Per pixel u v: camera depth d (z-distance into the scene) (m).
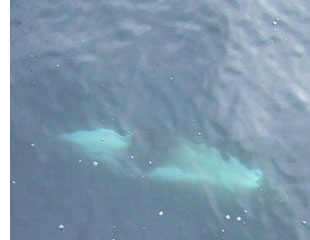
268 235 8.08
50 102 10.65
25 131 9.97
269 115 10.30
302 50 11.73
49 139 9.80
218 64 11.39
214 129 10.02
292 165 9.29
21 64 11.53
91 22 12.63
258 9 12.81
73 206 8.53
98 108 10.51
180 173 9.15
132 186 8.90
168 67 11.36
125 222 8.28
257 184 8.91
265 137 9.85
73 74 11.27
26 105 10.57
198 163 9.34
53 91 10.90
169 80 11.05
